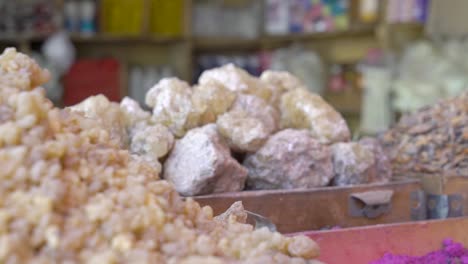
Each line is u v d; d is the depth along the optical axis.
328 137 0.93
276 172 0.88
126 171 0.62
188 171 0.83
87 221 0.57
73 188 0.58
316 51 2.53
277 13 2.46
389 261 0.78
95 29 2.20
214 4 2.48
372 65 2.04
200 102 0.88
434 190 0.90
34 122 0.59
